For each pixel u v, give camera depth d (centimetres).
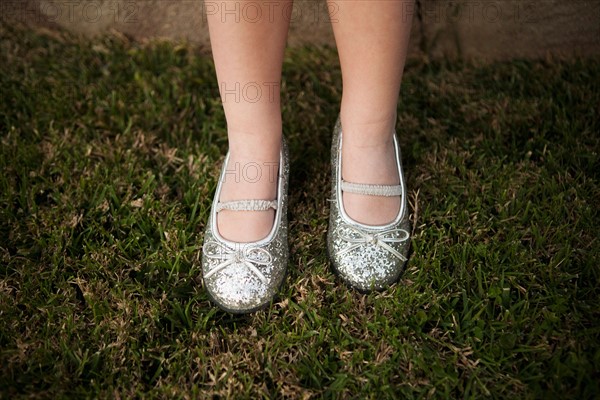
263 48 109
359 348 117
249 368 114
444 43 181
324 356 116
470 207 140
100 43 186
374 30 105
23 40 184
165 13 185
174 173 152
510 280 124
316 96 170
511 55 180
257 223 122
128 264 130
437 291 125
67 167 148
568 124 156
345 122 124
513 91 170
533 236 133
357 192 126
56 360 114
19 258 130
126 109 166
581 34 174
